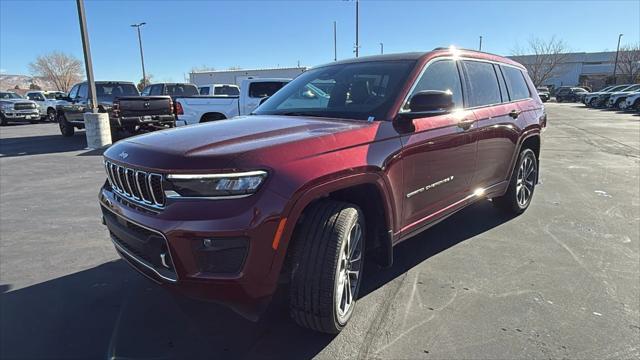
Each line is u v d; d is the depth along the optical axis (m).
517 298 3.31
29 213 5.71
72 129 16.28
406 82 3.39
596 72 76.94
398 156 3.09
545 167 8.98
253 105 11.73
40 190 7.08
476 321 3.00
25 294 3.43
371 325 2.96
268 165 2.33
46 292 3.47
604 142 13.37
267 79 11.90
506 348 2.70
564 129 17.83
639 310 3.13
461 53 4.18
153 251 2.42
